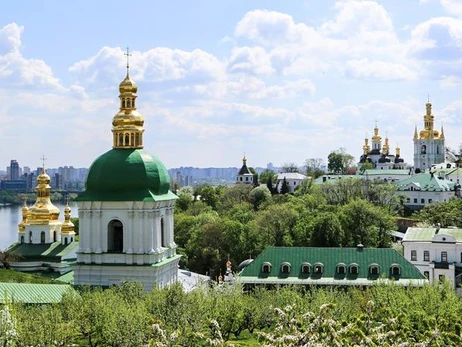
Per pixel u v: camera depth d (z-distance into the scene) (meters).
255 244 193.62
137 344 82.94
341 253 146.12
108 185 115.19
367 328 65.38
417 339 72.44
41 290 109.19
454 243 167.62
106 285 114.19
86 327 92.50
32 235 179.50
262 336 62.31
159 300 93.69
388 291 107.31
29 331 81.88
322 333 58.44
